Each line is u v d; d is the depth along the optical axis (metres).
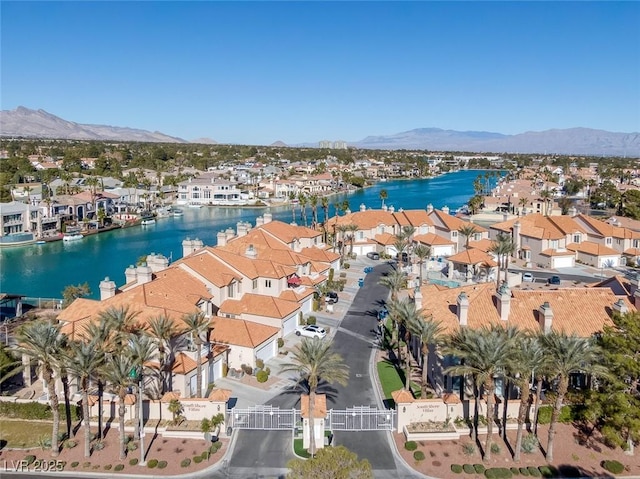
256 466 46.91
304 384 63.16
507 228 135.88
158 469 46.59
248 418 54.62
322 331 78.31
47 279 130.12
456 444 50.06
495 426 51.81
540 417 52.59
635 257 124.06
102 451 49.19
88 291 98.31
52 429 52.84
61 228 182.50
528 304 61.09
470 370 46.16
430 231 140.25
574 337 46.56
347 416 54.50
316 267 101.62
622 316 51.03
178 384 57.75
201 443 50.41
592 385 54.41
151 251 160.62
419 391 60.78
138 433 50.09
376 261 130.00
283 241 107.25
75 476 45.88
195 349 60.22
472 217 196.12
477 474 45.84
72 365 46.22
